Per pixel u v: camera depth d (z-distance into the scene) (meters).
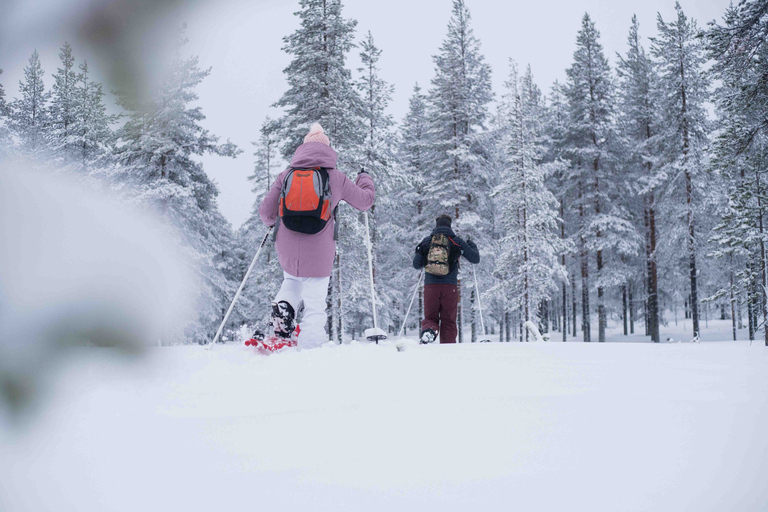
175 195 15.25
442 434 1.13
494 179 23.98
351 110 18.83
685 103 22.56
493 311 24.86
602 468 0.89
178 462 0.87
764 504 0.73
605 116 25.98
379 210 22.30
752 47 10.62
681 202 22.83
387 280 27.77
